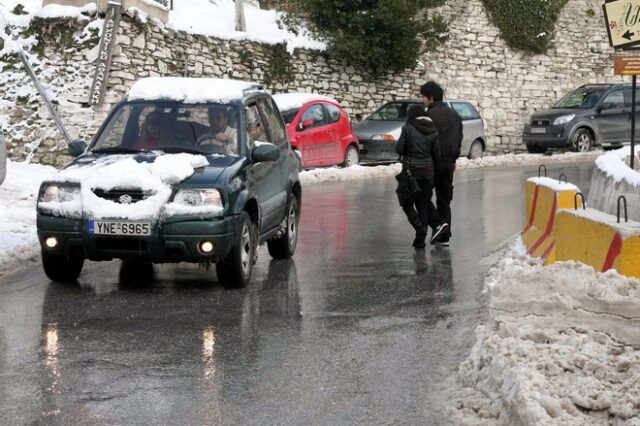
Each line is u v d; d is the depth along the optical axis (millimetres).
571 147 39344
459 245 16781
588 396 7066
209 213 12055
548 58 47406
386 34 39219
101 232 12055
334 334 10258
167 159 12406
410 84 42469
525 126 40375
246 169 13031
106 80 29812
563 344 8266
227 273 12539
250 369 8891
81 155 13414
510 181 28844
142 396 8039
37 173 24516
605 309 8688
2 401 7875
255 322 10781
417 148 16234
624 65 17984
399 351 9578
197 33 34156
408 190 16328
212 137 13359
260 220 13453
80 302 11719
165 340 9930
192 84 14109
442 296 12352
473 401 7629
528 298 8898
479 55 45344
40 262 14492
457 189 26453
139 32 30938
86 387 8273
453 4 44562
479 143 37750
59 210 12211
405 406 7840
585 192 25797
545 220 14359
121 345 9703
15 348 9547
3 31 30859
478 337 9008
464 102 37750
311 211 21547
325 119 30797
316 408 7777
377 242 17094
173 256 12141
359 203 23141
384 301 12016
